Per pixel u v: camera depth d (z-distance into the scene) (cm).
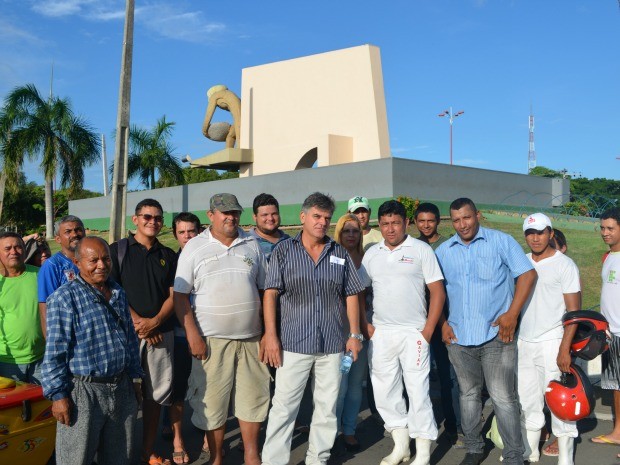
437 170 2386
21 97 3012
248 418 520
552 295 543
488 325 521
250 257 525
